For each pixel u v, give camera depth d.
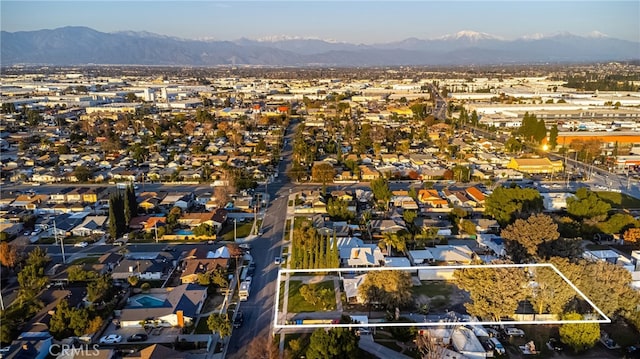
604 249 54.94
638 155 100.31
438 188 81.19
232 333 38.34
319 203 69.19
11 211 66.69
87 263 51.34
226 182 79.06
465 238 59.06
